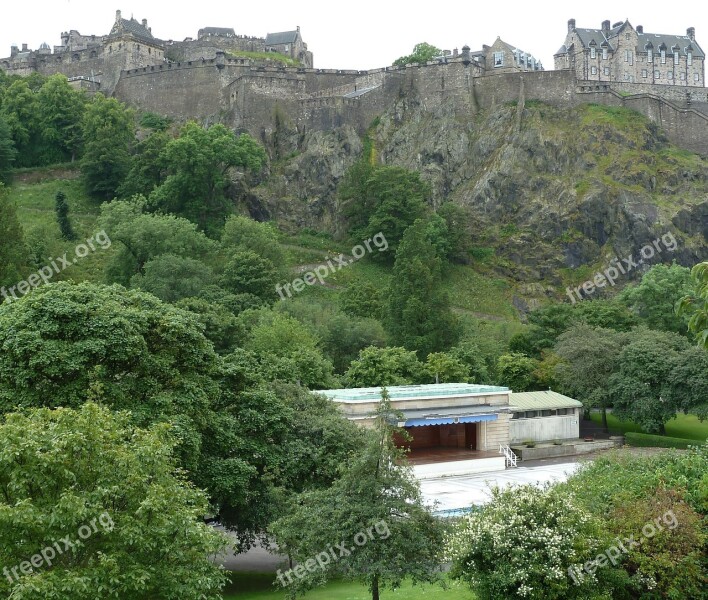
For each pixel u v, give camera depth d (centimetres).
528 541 3016
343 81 16762
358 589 3981
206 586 2695
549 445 7744
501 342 10188
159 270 9819
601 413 9900
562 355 8762
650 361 8162
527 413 7919
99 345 3684
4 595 2455
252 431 4366
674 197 14575
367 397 6378
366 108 16312
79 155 16100
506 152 15262
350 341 9312
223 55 16600
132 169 14762
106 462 2669
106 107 15362
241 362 4953
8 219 8675
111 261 10988
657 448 7700
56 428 2659
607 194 14462
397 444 7338
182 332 4097
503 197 14975
